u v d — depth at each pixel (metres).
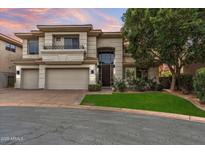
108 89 23.78
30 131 7.27
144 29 18.77
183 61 19.00
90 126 8.18
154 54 19.98
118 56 26.11
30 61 24.50
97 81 24.81
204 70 13.25
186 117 10.34
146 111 11.78
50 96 17.58
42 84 23.98
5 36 27.55
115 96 16.75
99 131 7.43
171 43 16.16
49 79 24.20
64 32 25.05
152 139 6.58
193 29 15.54
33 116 10.09
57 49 23.98
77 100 15.51
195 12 15.52
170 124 8.78
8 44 28.98
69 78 24.11
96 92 20.33
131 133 7.23
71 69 24.16
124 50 26.53
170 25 15.41
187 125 8.64
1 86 27.03
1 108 12.45
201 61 17.80
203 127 8.31
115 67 26.02
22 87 25.02
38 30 25.67
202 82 13.03
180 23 15.26
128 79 22.47
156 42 17.75
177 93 18.34
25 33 25.75
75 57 23.34
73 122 8.87
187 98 15.45
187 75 18.77
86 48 25.11
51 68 24.20
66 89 23.88
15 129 7.54
